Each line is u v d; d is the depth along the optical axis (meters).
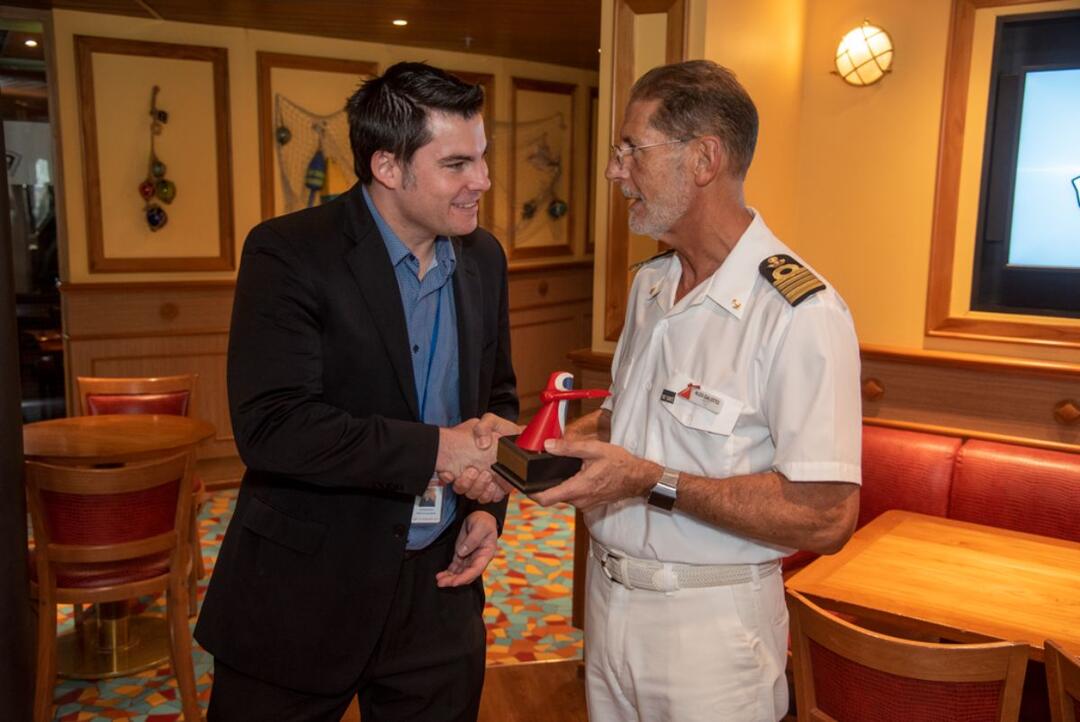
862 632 1.68
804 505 1.47
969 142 3.13
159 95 5.27
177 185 5.38
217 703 1.72
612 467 1.48
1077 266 2.98
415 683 1.79
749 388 1.54
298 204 5.71
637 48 3.16
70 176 5.15
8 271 2.54
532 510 5.39
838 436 1.45
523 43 5.80
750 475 1.50
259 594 1.65
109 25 5.11
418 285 1.70
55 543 2.97
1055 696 1.62
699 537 1.58
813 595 2.16
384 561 1.66
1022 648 1.59
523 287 6.82
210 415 5.61
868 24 3.27
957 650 1.61
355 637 1.66
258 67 5.48
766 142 3.25
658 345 1.69
